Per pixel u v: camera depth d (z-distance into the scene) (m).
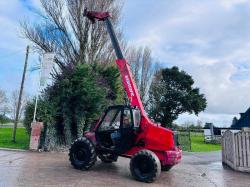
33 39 24.41
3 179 8.29
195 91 51.88
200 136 52.41
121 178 9.52
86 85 16.91
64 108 16.83
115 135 10.40
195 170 12.37
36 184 8.00
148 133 9.99
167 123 49.66
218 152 23.33
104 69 20.47
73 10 24.30
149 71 47.25
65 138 16.88
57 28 24.59
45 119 15.85
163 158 9.73
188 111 50.84
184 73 51.31
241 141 12.48
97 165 11.59
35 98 16.97
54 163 11.51
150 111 48.34
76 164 10.36
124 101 20.30
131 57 44.03
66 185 8.10
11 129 32.69
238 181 10.28
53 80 17.31
